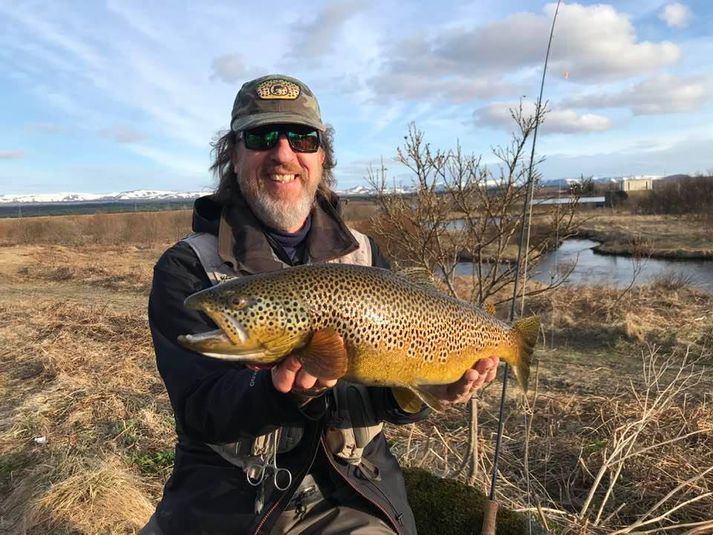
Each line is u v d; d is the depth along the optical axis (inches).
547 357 120.0
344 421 33.7
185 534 31.6
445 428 80.7
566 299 159.8
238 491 31.7
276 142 35.9
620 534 53.7
